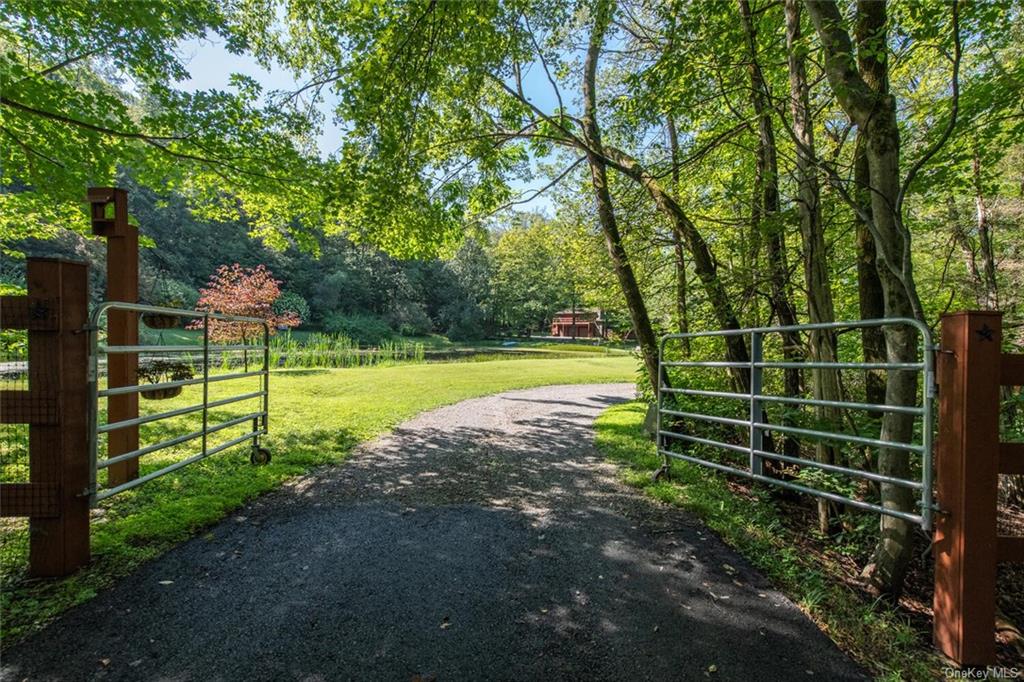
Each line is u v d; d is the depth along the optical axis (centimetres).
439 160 613
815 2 296
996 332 194
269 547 274
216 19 502
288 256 3453
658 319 754
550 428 647
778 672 184
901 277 268
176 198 2675
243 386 958
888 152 272
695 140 575
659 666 184
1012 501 514
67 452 232
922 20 340
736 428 562
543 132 643
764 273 493
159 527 289
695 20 376
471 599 227
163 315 402
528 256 3841
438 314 4334
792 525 367
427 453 497
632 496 380
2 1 427
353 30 487
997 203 748
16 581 225
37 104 447
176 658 179
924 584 285
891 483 235
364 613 212
